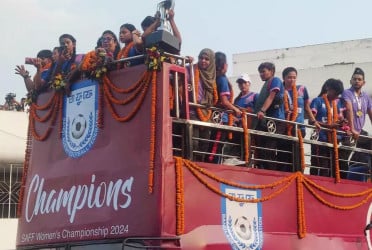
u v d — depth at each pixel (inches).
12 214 683.4
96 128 266.1
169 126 240.8
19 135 698.2
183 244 235.1
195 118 280.8
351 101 367.2
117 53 303.1
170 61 251.3
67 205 274.4
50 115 293.4
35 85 305.0
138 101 247.8
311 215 296.2
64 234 272.7
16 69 315.3
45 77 325.7
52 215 282.4
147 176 239.0
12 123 697.6
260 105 324.8
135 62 265.7
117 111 257.9
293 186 290.4
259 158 309.1
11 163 691.4
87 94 273.7
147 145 241.8
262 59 856.9
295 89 342.3
